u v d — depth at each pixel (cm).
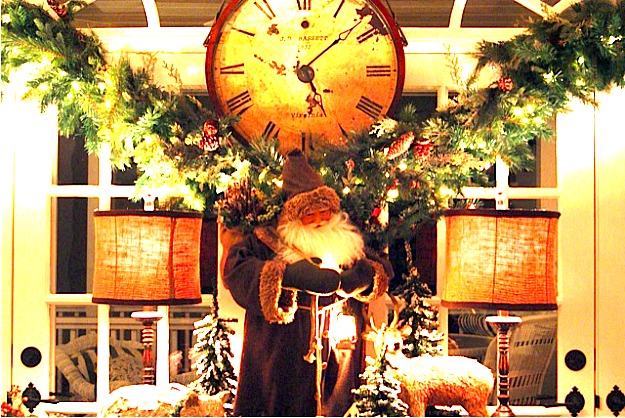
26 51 285
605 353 313
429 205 287
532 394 317
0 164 308
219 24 296
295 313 265
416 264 305
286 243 262
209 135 281
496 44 296
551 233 268
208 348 282
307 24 299
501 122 287
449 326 314
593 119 316
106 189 312
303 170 270
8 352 310
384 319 291
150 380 282
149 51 313
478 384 261
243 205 272
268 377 264
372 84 298
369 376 258
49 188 312
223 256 290
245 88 298
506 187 312
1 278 310
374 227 279
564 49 289
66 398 314
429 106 318
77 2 303
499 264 265
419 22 324
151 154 287
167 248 272
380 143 286
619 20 285
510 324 279
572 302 314
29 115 312
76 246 320
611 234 314
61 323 316
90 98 289
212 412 265
